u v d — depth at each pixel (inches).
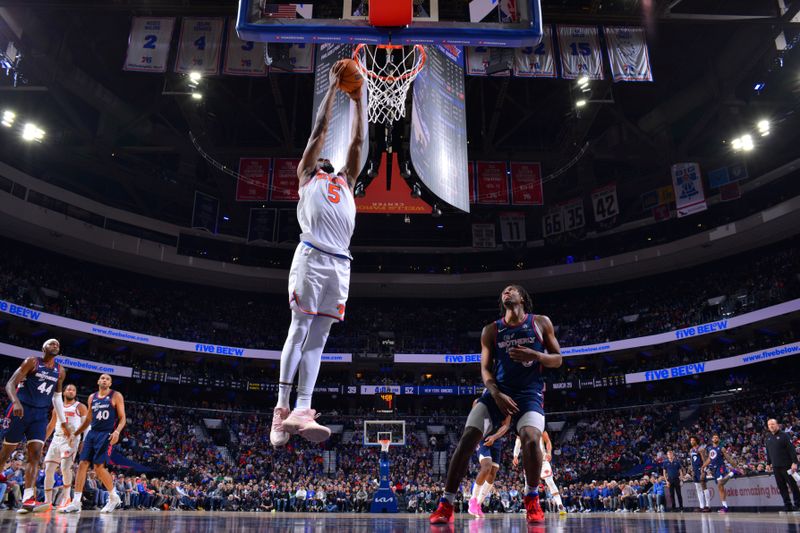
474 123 1535.4
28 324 1441.9
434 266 1899.6
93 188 1673.2
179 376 1583.4
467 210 886.4
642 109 1477.6
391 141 888.9
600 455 1504.7
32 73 1164.5
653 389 1685.5
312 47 935.7
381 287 1866.4
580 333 1772.9
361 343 1804.9
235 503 1141.1
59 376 322.3
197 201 1587.1
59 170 1569.9
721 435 1325.0
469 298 1958.7
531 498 193.5
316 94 903.1
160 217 1733.5
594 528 150.6
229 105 1430.9
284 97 1428.4
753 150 1375.5
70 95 1370.6
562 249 1838.1
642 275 1761.8
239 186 1379.2
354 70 196.5
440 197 861.8
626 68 938.7
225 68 938.7
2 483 549.3
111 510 358.0
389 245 1891.0
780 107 1304.1
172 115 1523.1
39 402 309.6
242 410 1701.5
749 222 1476.4
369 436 1066.1
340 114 792.3
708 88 1280.8
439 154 877.8
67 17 1130.0
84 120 1472.7
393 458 1572.3
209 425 1622.8
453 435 1691.7
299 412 166.9
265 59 908.6
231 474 1407.5
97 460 355.6
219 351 1657.2
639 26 964.6
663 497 938.7
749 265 1620.3
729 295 1571.1
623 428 1582.2
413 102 847.7
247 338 1796.3
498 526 165.2
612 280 1801.2
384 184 1120.2
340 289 180.2
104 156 1424.7
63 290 1552.7
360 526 165.5
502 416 193.6
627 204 1734.7
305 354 174.1
